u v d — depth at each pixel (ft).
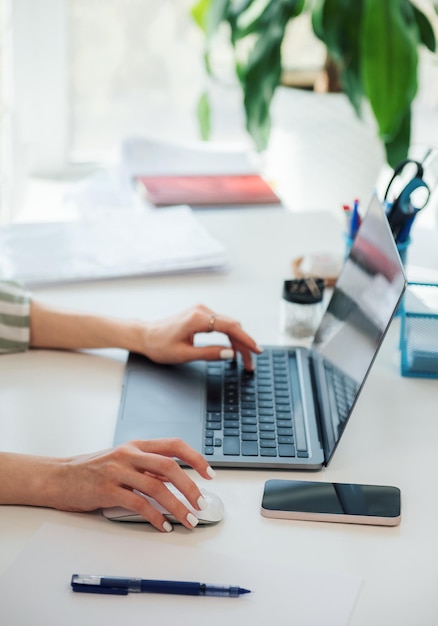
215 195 6.10
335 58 6.71
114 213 5.59
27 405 3.65
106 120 8.74
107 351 4.14
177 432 3.45
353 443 3.44
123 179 6.86
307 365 3.99
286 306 4.24
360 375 3.24
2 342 4.07
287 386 3.82
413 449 3.42
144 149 6.98
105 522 3.02
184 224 5.38
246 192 6.19
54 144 8.68
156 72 8.63
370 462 3.33
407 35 6.31
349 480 3.22
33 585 2.72
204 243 5.11
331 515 3.01
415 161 4.34
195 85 8.74
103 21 8.30
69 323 4.10
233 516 3.04
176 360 3.93
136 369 3.93
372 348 3.21
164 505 2.96
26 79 8.26
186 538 2.93
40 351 4.13
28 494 3.06
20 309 4.09
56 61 8.28
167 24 8.45
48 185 8.57
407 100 6.39
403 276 3.09
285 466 3.27
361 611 2.63
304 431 3.48
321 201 7.57
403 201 4.33
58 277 4.72
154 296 4.64
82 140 8.79
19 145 8.21
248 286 4.78
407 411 3.67
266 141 7.14
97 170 8.85
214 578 2.75
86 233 5.26
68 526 2.98
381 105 6.38
